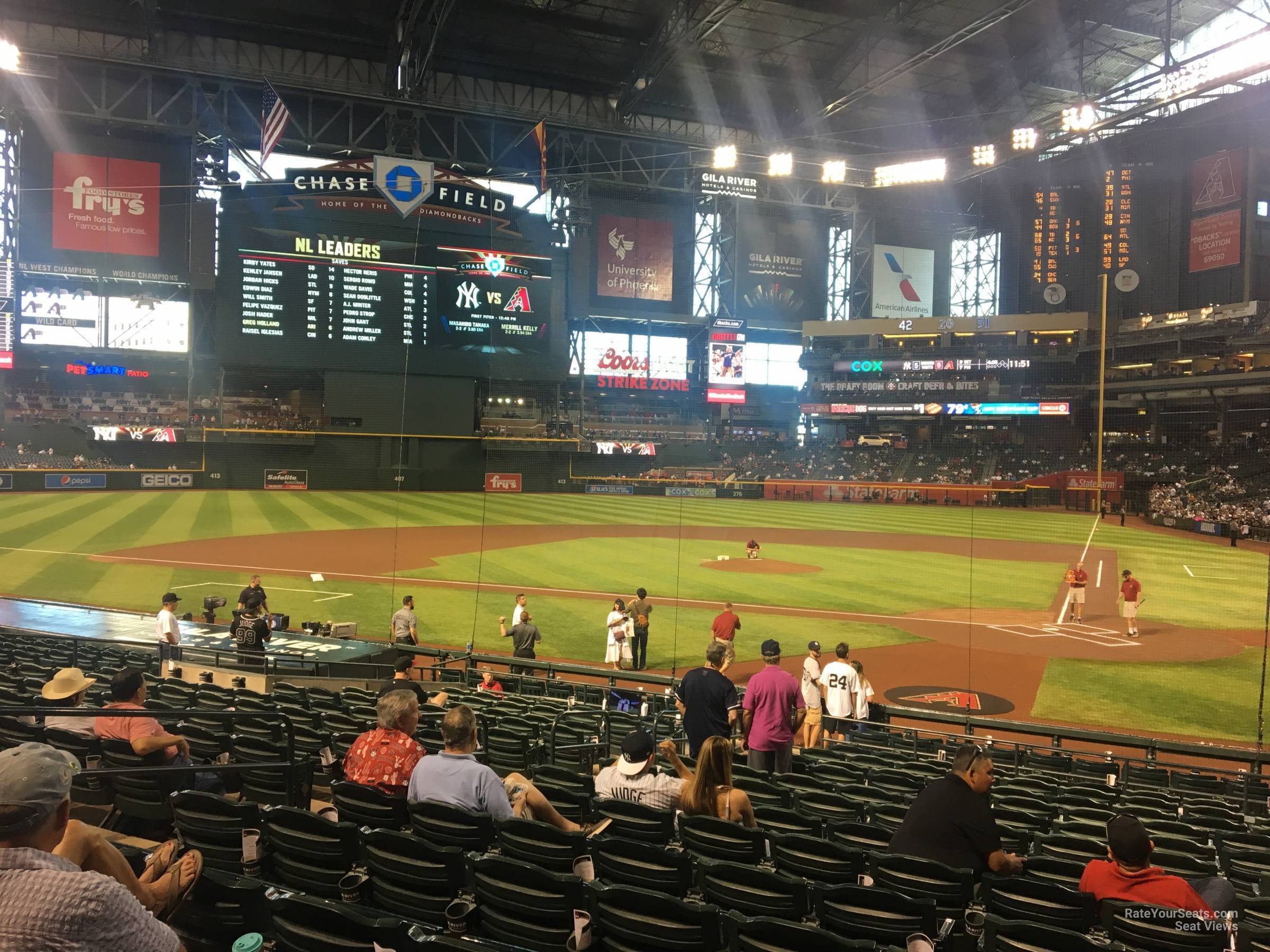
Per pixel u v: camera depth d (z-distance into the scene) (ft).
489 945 9.91
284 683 34.50
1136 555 109.40
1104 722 44.73
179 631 43.42
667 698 39.14
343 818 16.66
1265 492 153.07
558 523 135.33
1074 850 18.20
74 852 8.69
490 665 52.03
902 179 154.20
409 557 95.35
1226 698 48.80
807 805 21.17
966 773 15.90
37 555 88.89
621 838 14.25
